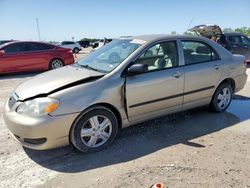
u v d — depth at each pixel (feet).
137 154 13.47
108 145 14.35
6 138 15.52
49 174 11.91
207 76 17.44
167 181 11.10
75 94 12.89
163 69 15.58
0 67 36.55
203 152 13.55
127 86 14.12
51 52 39.70
